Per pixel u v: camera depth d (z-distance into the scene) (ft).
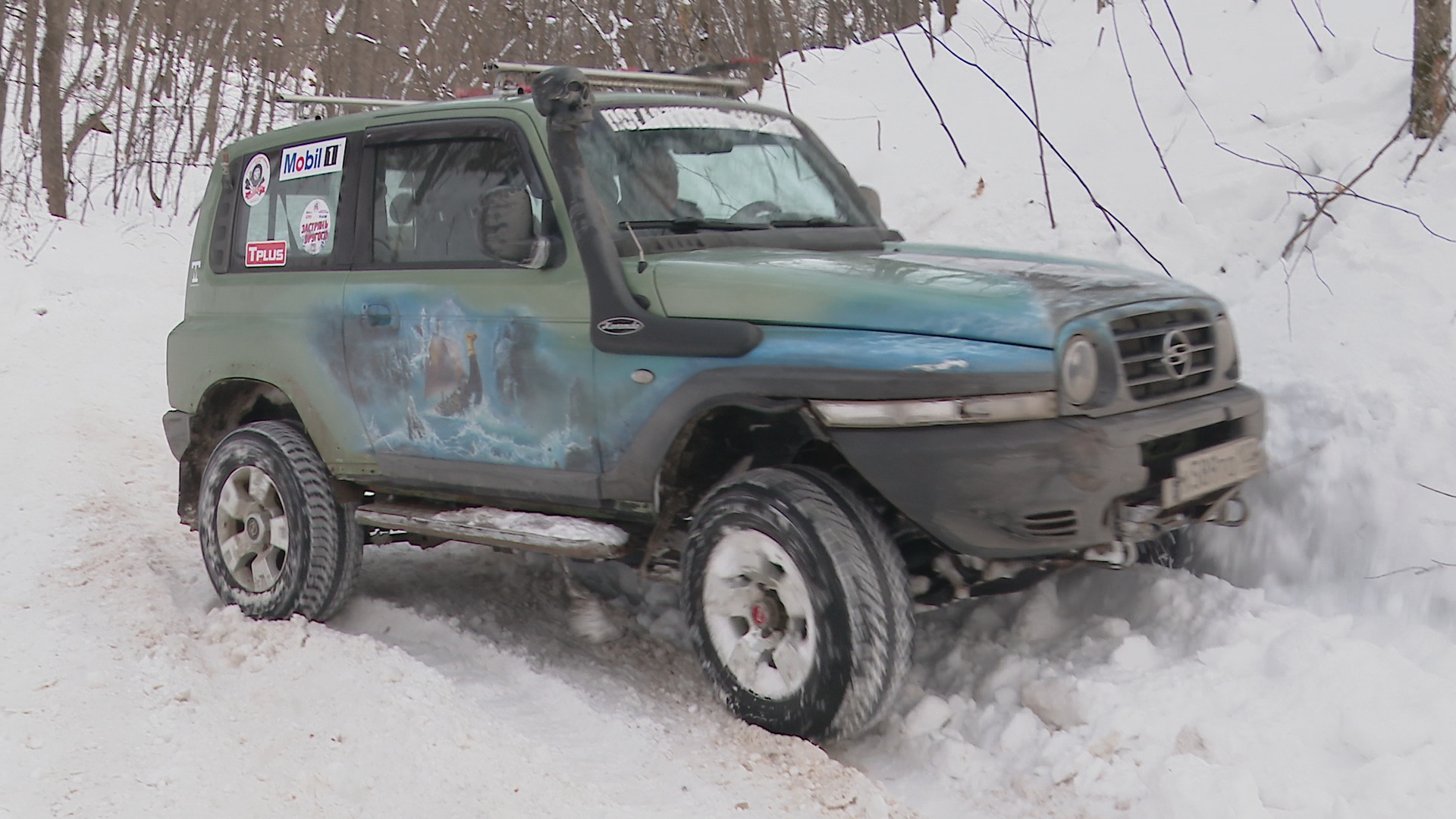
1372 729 11.02
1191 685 12.26
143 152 59.26
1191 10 30.60
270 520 16.67
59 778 11.69
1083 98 28.45
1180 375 12.69
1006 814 11.30
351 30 51.57
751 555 12.64
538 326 13.96
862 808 11.28
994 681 13.56
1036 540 11.60
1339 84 24.09
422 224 15.40
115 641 15.49
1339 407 16.14
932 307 11.97
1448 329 16.74
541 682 14.25
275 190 17.28
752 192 15.34
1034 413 11.41
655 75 16.55
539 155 14.17
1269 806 10.52
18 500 21.99
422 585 18.76
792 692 12.31
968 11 36.68
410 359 15.21
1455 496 14.53
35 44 56.34
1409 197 19.86
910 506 11.86
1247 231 21.12
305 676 14.26
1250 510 15.37
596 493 13.88
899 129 30.42
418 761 11.99
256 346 16.94
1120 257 22.04
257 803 11.23
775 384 12.19
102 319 38.60
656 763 12.24
